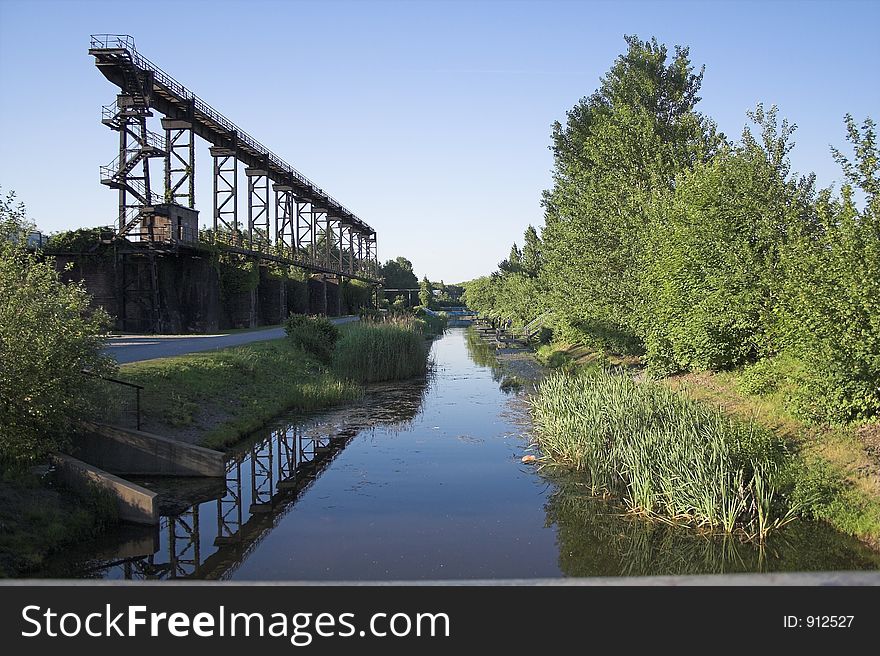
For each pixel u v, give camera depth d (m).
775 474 11.23
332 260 78.75
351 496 13.34
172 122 38.72
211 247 39.53
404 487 13.88
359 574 9.52
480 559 10.01
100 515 11.52
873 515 9.79
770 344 15.60
